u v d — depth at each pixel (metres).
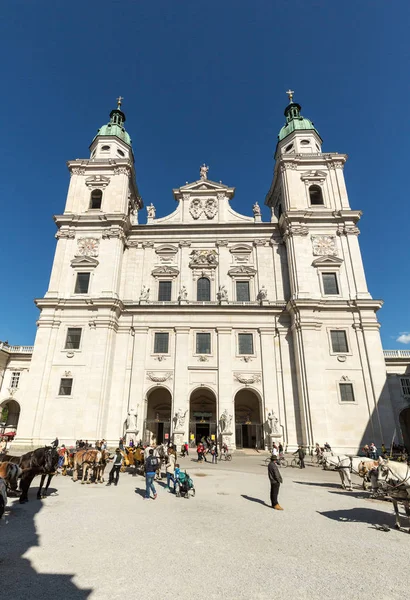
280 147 49.72
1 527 9.92
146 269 42.03
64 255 40.34
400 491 10.52
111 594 6.08
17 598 5.86
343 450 31.95
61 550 8.20
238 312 38.34
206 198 45.84
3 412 45.06
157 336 38.09
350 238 40.22
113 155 47.28
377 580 6.83
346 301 36.81
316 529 10.18
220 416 34.31
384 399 33.22
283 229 42.81
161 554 8.00
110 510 12.20
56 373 35.09
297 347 35.88
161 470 22.83
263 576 6.91
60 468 22.48
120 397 35.44
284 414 34.78
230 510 12.43
